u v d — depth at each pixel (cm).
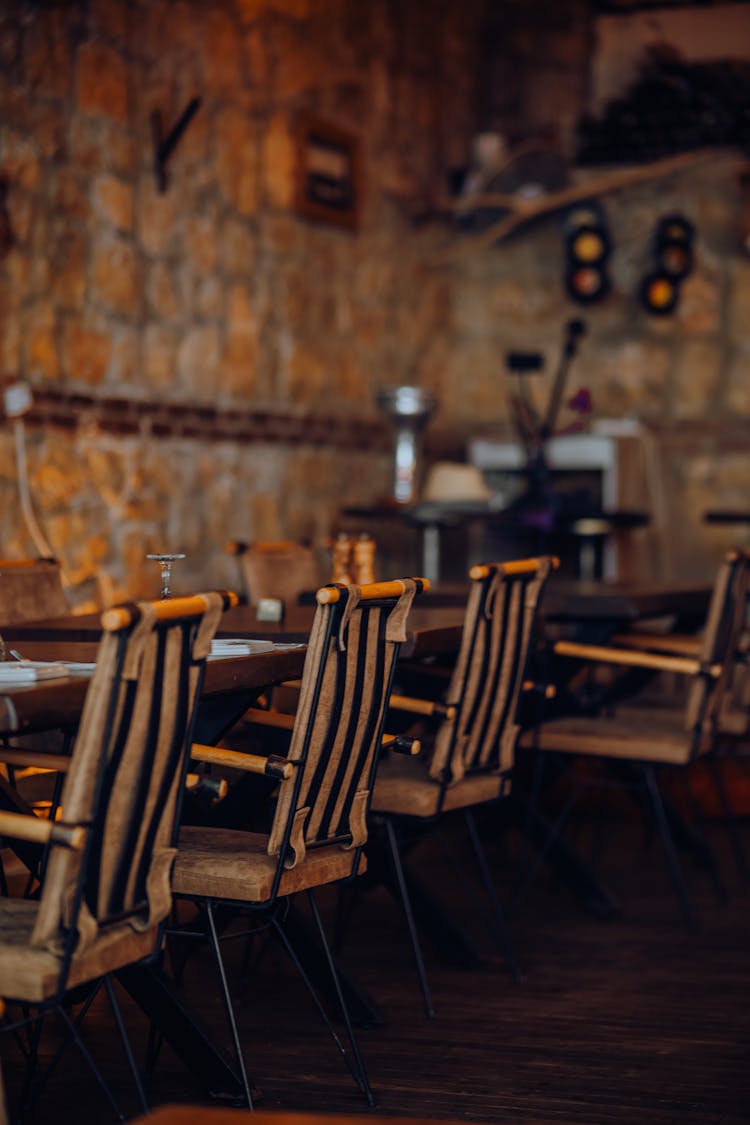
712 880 510
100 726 228
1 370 526
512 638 380
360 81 788
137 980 306
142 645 232
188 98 639
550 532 746
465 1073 323
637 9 863
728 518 712
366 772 311
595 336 879
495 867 530
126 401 598
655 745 448
